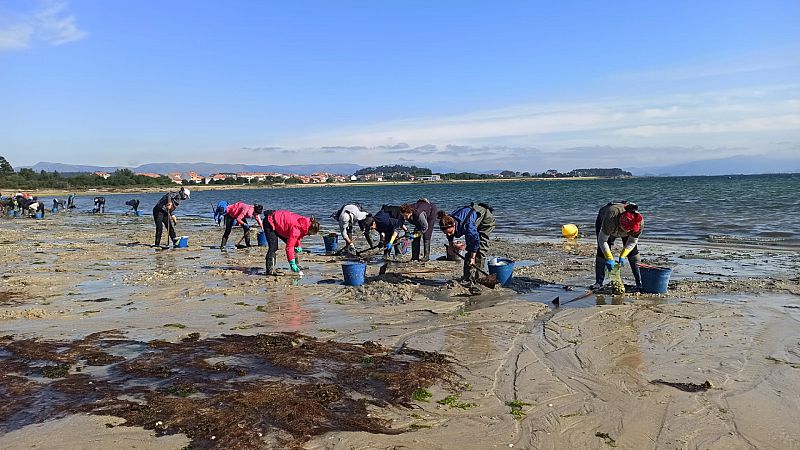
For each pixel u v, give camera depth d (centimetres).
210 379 543
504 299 911
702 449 406
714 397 497
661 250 1440
